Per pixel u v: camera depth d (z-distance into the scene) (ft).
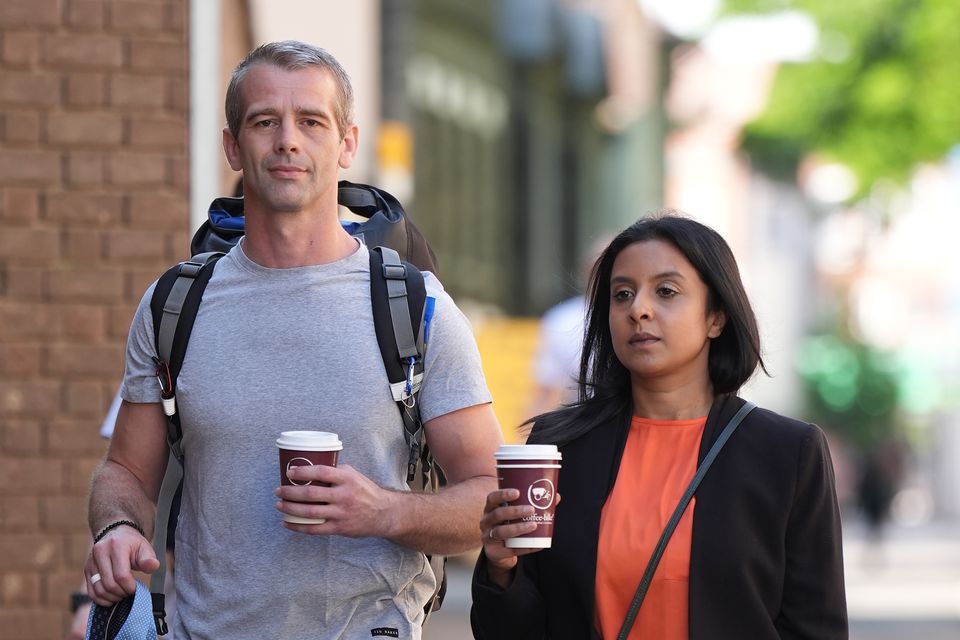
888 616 150.30
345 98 35.45
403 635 35.35
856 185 215.72
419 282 35.83
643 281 34.88
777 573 33.73
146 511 36.45
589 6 255.50
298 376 34.91
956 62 206.39
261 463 34.78
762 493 33.81
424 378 35.70
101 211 54.90
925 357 593.42
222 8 59.31
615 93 279.90
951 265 610.65
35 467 54.34
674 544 33.55
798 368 429.79
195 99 55.42
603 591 33.81
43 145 54.80
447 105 209.36
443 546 34.78
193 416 35.12
